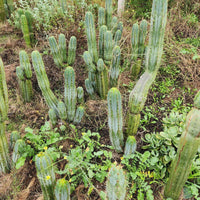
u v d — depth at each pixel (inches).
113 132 78.8
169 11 169.2
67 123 102.0
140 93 73.7
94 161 88.4
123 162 83.0
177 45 148.6
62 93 126.7
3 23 181.9
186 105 116.1
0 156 78.4
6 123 108.0
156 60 68.4
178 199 73.8
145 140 96.0
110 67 111.0
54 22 159.6
